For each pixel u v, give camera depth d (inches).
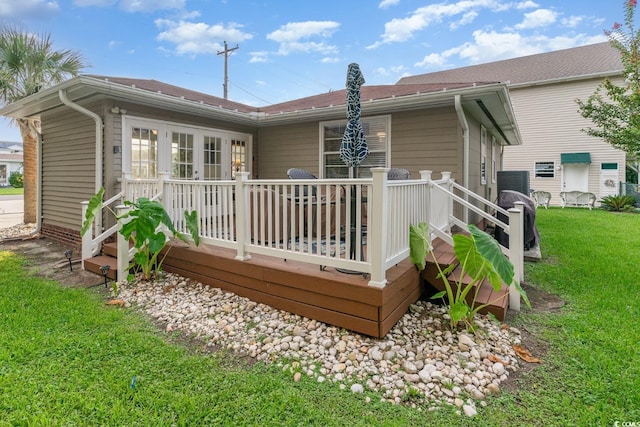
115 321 124.3
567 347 106.9
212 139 281.7
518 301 136.3
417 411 78.6
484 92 199.8
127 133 225.9
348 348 105.2
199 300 143.7
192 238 164.1
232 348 106.1
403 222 129.4
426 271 141.9
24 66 346.9
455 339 110.7
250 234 144.0
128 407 77.0
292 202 126.7
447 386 86.9
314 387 87.0
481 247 99.2
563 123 591.2
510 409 79.0
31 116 288.8
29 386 83.6
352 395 83.9
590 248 244.4
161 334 115.6
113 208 218.7
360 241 113.6
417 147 242.8
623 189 553.3
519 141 455.2
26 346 102.0
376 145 259.4
